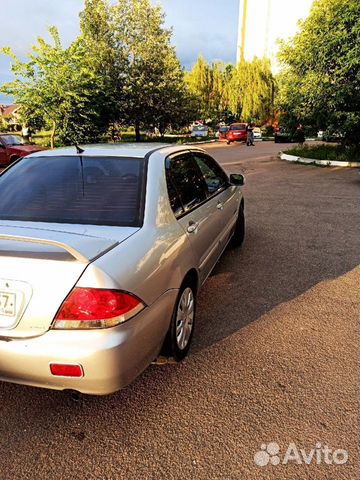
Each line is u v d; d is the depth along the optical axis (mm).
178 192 3127
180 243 2738
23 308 1986
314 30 13406
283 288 4129
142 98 27469
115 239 2270
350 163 13711
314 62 13570
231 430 2256
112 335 1968
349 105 13117
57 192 2820
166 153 3307
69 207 2678
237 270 4633
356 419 2328
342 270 4590
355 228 6336
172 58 28484
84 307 1924
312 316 3531
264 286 4184
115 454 2107
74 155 3193
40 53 19516
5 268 2002
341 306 3715
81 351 1917
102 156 3123
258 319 3488
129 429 2273
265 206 8102
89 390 2035
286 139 28391
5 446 2164
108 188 2801
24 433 2254
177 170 3311
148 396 2537
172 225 2768
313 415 2359
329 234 6031
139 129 30828
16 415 2391
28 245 2090
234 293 4023
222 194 4281
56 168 3062
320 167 13984
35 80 19812
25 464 2051
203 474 1987
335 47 12828
